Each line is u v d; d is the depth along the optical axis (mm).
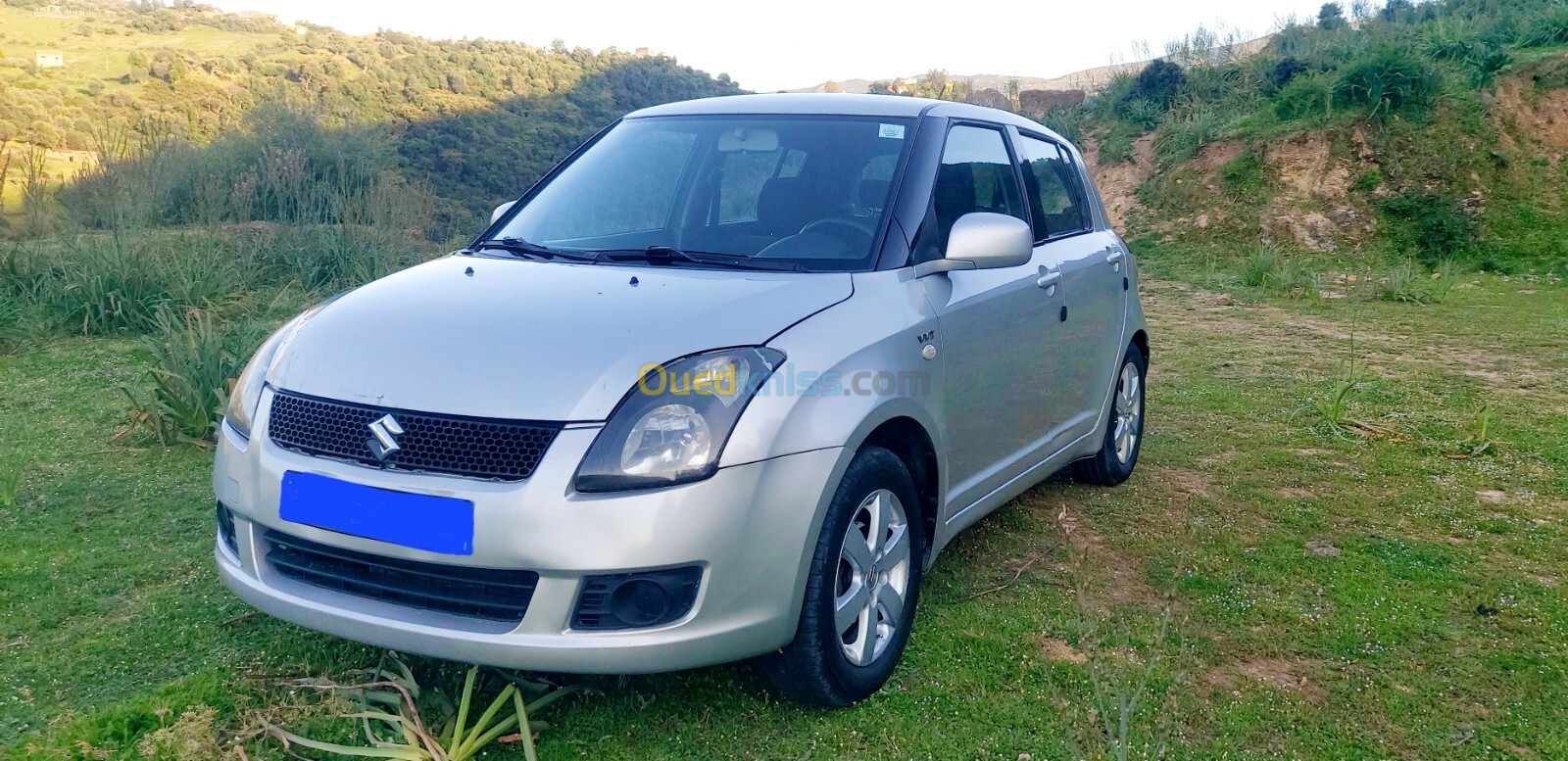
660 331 2594
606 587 2379
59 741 2549
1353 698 2979
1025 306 3703
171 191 9648
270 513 2621
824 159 3535
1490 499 4750
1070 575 3811
